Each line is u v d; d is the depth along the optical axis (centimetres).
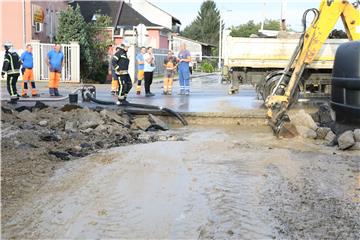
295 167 796
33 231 537
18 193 664
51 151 917
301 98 1532
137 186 686
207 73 5488
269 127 1280
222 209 592
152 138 1119
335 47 1497
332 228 535
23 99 1706
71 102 1559
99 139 1087
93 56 3238
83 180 723
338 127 1066
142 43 3095
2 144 948
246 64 1566
